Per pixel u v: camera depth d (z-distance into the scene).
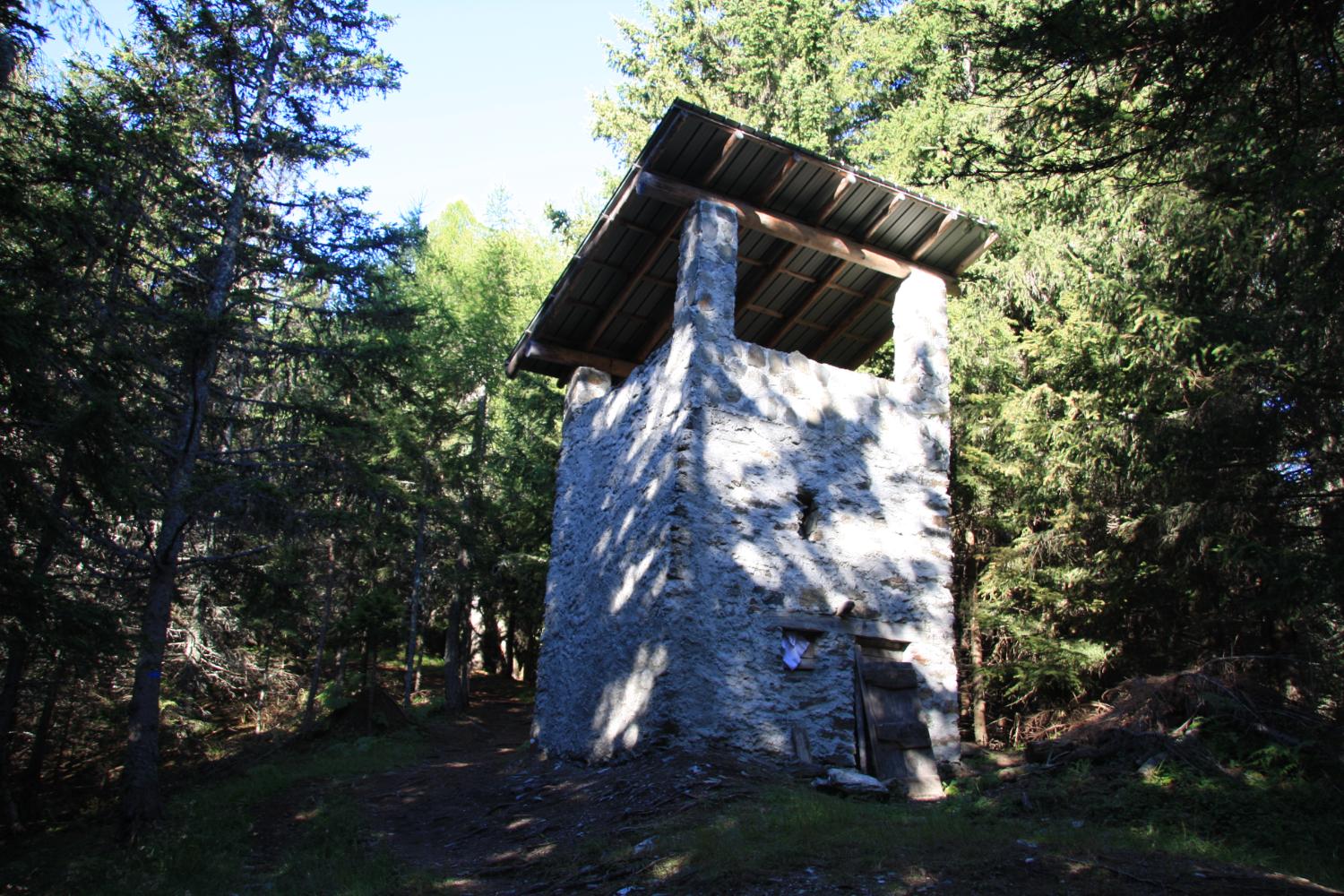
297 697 21.69
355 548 16.94
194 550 14.92
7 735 12.59
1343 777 8.05
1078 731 10.22
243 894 7.55
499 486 24.09
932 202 11.67
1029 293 15.09
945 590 11.18
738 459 10.23
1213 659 10.26
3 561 7.72
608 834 7.54
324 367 13.37
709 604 9.62
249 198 12.70
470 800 10.09
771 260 12.86
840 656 10.19
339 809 10.20
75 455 8.32
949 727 10.66
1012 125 7.14
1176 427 11.36
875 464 11.18
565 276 12.61
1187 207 11.59
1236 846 6.82
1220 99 6.11
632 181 10.99
